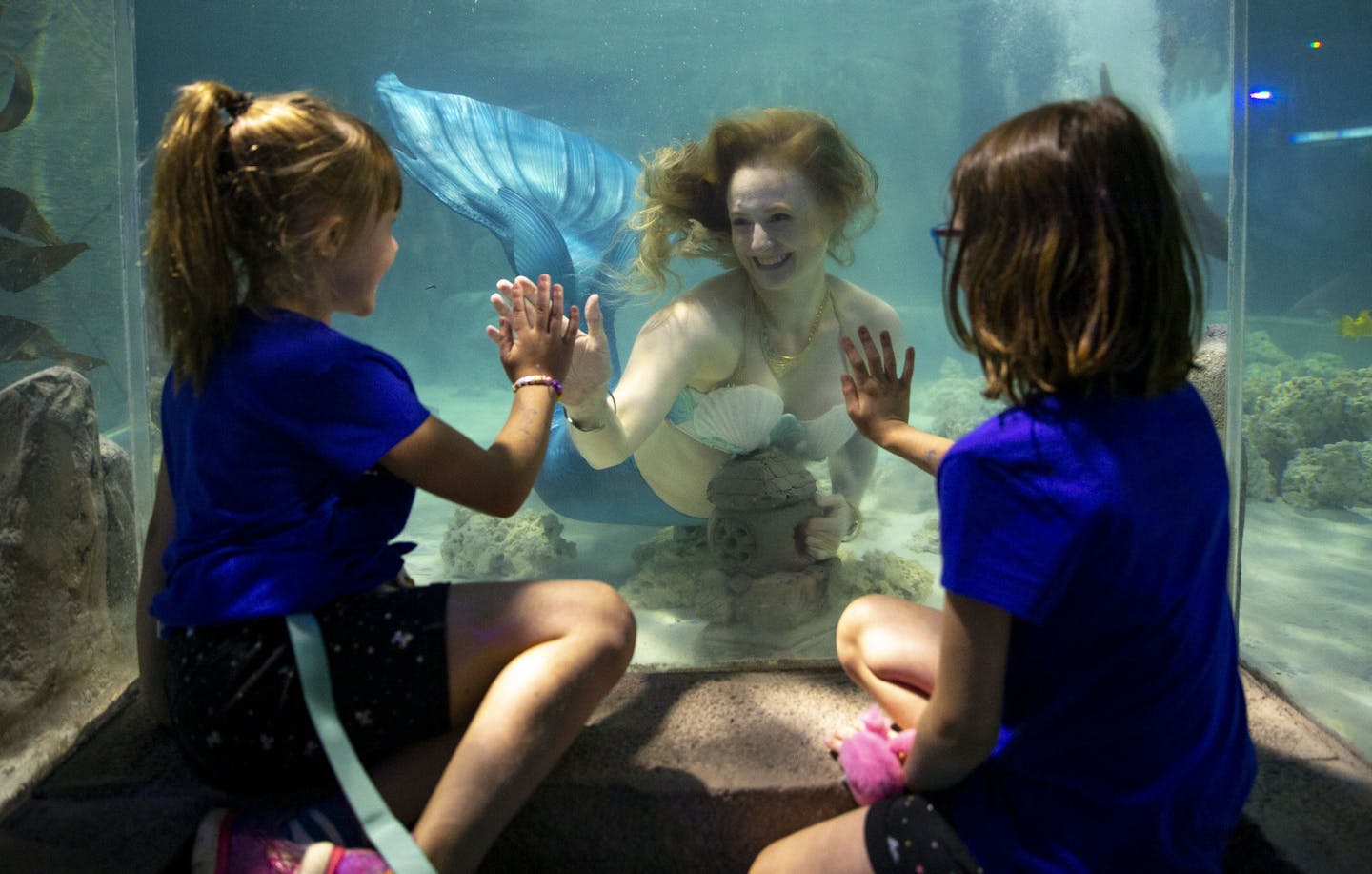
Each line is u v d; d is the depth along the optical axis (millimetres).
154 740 2164
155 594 1989
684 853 1945
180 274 1693
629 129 30656
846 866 1605
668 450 3715
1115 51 5836
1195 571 1491
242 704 1706
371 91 30156
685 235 3576
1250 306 13875
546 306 1974
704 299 3365
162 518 2133
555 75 28188
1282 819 1890
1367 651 2984
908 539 4129
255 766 1765
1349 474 5664
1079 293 1391
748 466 3289
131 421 3207
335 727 1654
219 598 1701
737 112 3143
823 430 3547
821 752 2023
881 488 4832
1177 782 1515
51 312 4621
